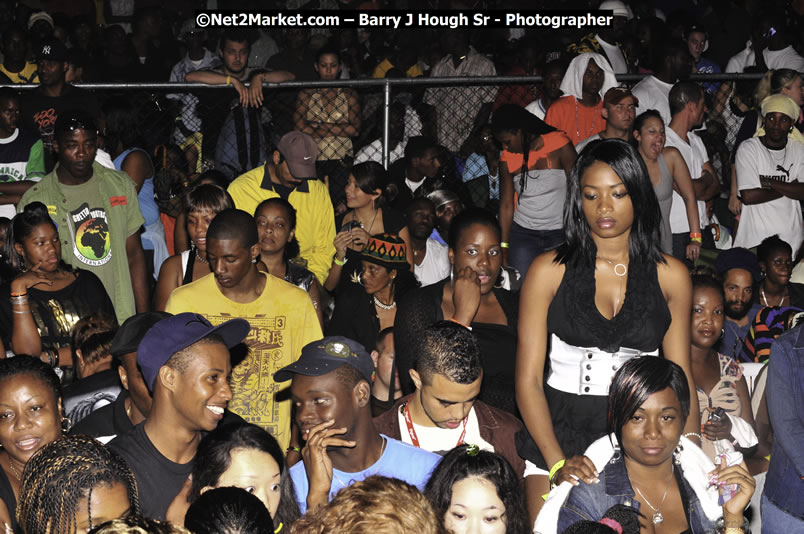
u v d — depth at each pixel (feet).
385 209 20.77
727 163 26.30
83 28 34.17
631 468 11.03
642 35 33.04
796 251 23.90
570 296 11.94
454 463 10.02
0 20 34.78
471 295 13.64
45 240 15.84
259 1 37.99
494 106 26.05
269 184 19.97
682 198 22.20
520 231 21.99
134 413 11.99
